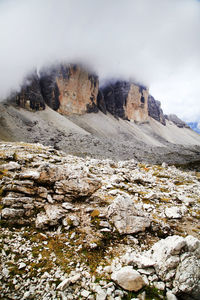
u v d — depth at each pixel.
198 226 12.13
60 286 6.01
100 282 6.43
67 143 124.88
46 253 7.70
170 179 26.69
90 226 9.66
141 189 19.02
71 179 12.32
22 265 6.79
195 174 35.97
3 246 7.64
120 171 24.03
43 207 10.54
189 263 6.62
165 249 7.32
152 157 129.88
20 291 5.82
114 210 10.30
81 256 7.77
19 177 11.50
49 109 188.00
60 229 9.30
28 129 127.06
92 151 118.44
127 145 172.12
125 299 5.84
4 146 27.23
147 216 11.14
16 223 9.17
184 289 5.99
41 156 23.47
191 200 16.72
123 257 7.70
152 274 6.81
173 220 12.59
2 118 120.00
